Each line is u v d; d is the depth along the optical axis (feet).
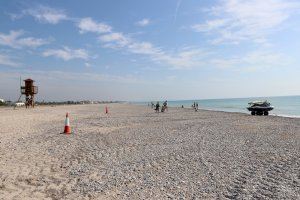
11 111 209.46
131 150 52.54
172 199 27.66
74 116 156.56
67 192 29.55
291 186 30.91
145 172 37.29
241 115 164.55
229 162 42.70
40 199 27.32
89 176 35.42
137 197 28.17
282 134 75.51
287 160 43.60
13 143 58.34
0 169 37.50
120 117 149.18
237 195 28.55
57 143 59.62
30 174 35.81
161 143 60.75
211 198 27.91
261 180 33.37
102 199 27.63
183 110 240.12
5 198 27.22
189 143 60.64
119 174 36.27
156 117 148.05
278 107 297.74
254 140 64.80
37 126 94.43
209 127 94.38
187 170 38.27
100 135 73.36
